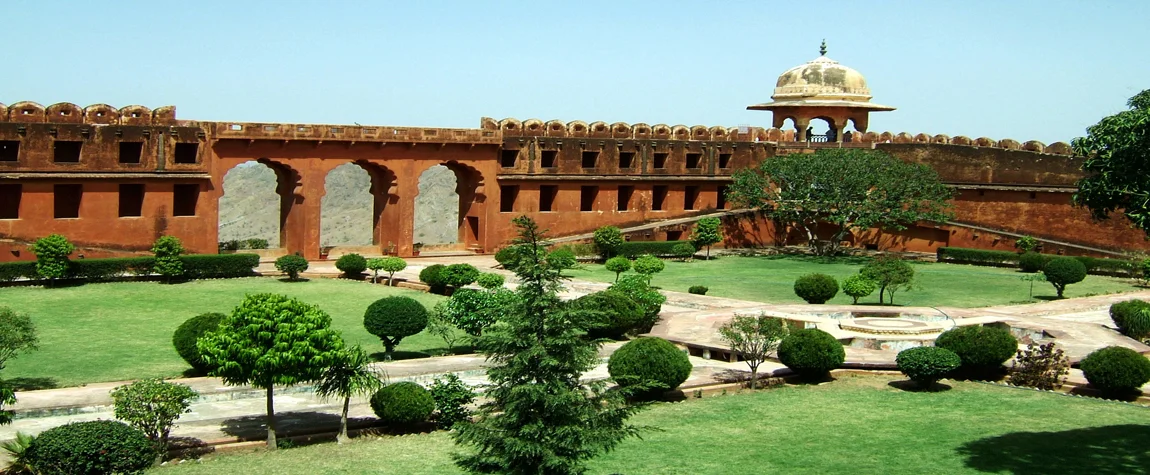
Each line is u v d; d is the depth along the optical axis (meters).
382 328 29.42
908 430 22.88
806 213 55.28
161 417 20.23
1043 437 22.14
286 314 21.39
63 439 18.12
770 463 20.67
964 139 58.56
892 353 30.28
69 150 45.78
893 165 54.41
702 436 22.48
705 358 30.39
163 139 44.69
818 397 25.84
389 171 50.88
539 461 16.94
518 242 17.42
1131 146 19.19
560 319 16.98
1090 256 51.25
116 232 43.88
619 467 20.47
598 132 56.50
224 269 43.12
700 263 51.62
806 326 33.66
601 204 56.56
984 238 54.41
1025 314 36.62
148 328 33.03
